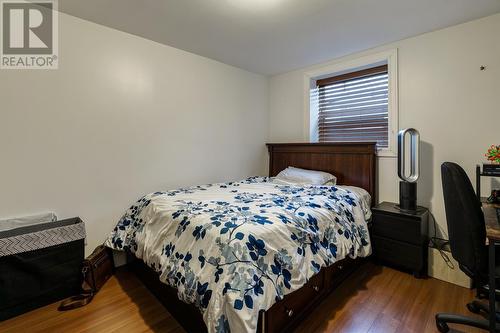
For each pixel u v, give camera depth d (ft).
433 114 7.57
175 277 4.72
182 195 7.31
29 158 6.17
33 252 5.61
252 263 4.07
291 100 11.28
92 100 7.06
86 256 7.07
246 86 11.16
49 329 5.10
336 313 5.54
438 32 7.40
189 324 4.94
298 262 4.67
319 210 5.91
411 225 6.95
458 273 6.61
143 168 8.13
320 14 6.55
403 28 7.32
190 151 9.30
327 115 10.69
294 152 10.82
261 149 11.98
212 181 10.02
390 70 8.35
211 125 9.91
